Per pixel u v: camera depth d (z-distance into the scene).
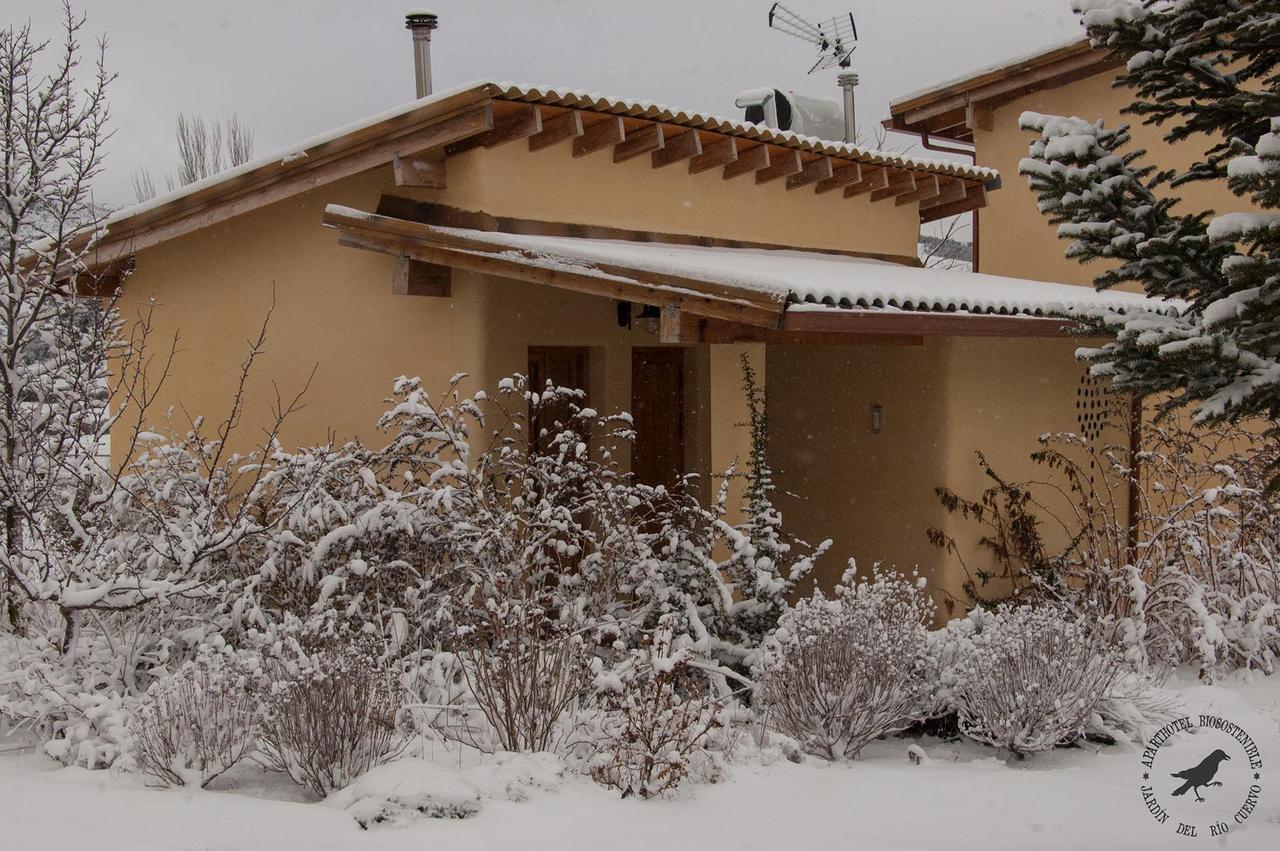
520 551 9.11
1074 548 12.33
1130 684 8.63
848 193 14.94
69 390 9.09
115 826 5.62
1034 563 12.41
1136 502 14.22
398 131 10.51
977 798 6.77
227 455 12.23
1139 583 10.02
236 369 12.21
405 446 9.64
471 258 10.11
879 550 13.06
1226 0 6.42
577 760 7.01
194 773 6.58
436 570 8.91
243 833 5.55
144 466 9.92
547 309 11.51
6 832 5.43
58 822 5.64
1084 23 6.95
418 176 10.69
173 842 5.38
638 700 6.83
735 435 11.02
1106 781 7.21
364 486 9.51
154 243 11.80
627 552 9.23
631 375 12.68
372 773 6.41
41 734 7.50
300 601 8.71
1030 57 17.05
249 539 8.87
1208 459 11.86
